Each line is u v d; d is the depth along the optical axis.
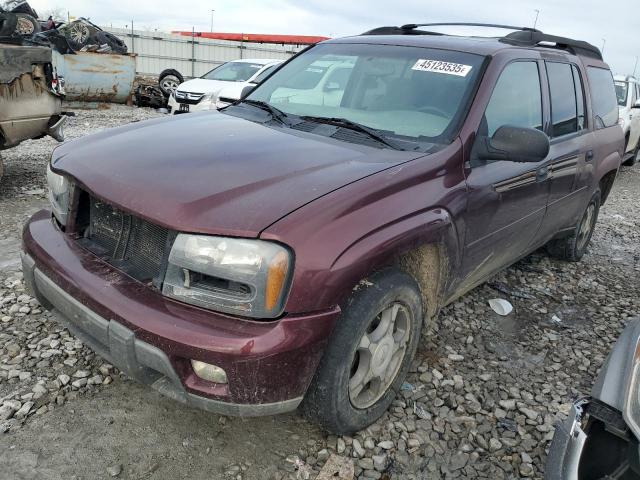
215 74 12.68
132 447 2.37
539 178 3.54
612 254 5.80
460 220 2.76
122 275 2.26
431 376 3.10
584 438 1.77
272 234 2.00
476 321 3.83
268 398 2.07
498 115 3.18
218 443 2.44
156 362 2.03
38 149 8.35
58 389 2.68
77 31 14.95
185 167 2.35
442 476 2.41
